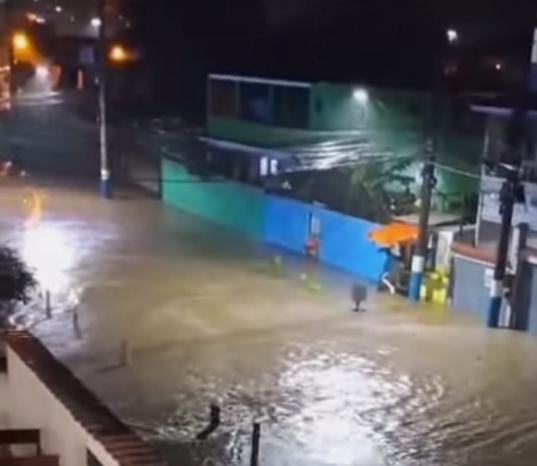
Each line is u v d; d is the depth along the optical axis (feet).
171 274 87.76
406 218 91.86
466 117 94.38
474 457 50.26
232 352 65.92
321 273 90.63
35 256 91.66
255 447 49.47
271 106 121.19
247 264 93.25
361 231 90.84
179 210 121.70
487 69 116.88
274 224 104.68
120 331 69.77
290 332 71.31
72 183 136.87
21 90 195.72
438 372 63.21
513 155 75.87
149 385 59.06
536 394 59.47
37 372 28.02
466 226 85.56
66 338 67.62
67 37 199.11
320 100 113.29
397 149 100.37
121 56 173.68
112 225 109.50
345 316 76.23
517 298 73.87
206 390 58.54
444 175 94.89
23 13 201.26
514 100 82.07
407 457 50.11
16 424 30.17
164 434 51.62
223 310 76.54
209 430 52.34
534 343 70.18
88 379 59.77
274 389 59.21
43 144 159.84
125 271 87.92
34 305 75.05
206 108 150.10
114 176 140.26
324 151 106.63
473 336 71.67
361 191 98.27
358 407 56.75
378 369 63.46
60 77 196.13
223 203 115.34
